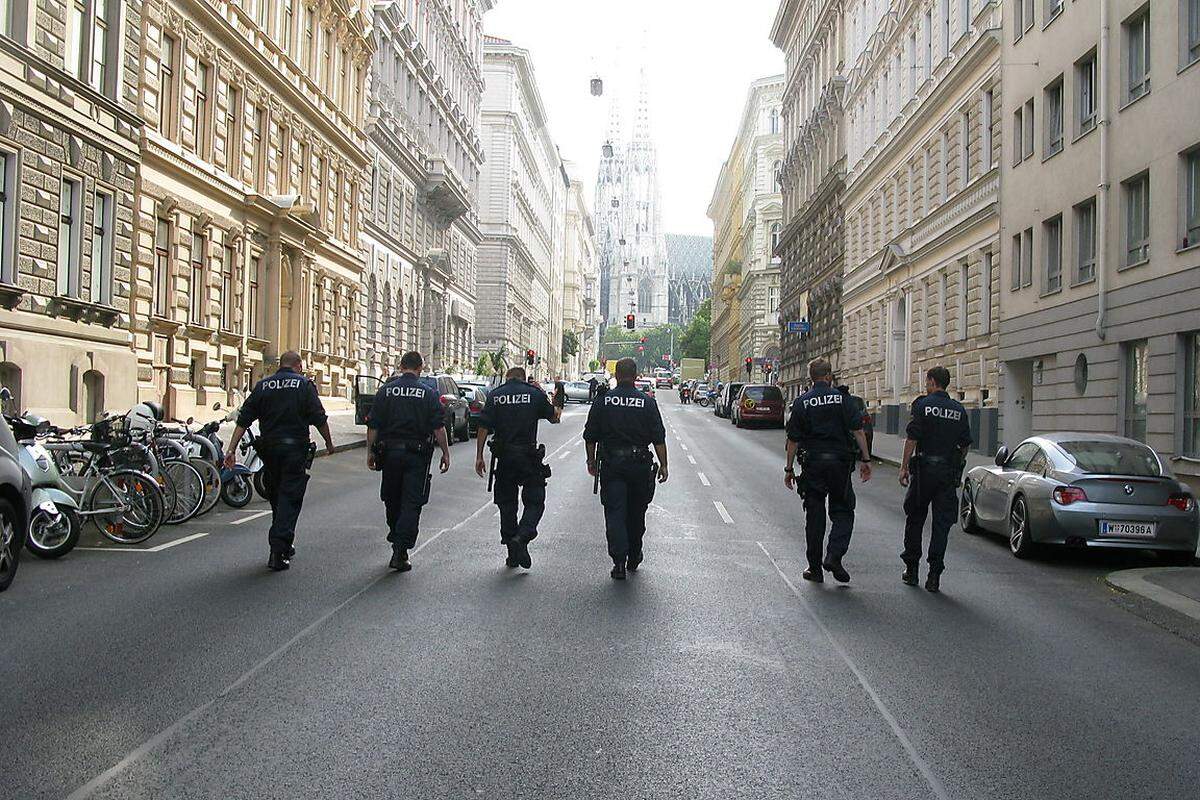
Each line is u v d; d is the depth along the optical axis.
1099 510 11.45
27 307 20.12
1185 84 17.95
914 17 36.31
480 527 13.34
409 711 5.77
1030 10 25.38
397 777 4.81
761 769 5.04
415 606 8.45
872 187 43.22
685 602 8.88
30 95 19.94
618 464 9.84
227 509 14.70
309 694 6.04
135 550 11.18
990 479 13.53
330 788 4.66
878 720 5.85
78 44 22.09
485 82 83.69
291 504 10.16
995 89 27.89
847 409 9.91
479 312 83.81
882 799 4.71
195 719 5.57
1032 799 4.76
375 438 10.09
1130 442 12.59
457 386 33.00
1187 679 6.95
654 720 5.73
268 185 33.47
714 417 58.81
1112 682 6.80
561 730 5.52
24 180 19.92
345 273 42.22
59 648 7.00
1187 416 18.12
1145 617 9.00
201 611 8.18
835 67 52.88
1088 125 22.34
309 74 37.50
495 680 6.40
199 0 27.34
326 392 39.84
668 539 12.74
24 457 10.52
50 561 10.43
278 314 34.00
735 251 111.94
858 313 46.16
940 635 7.98
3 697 5.92
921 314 35.41
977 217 28.92
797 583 9.97
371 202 46.47
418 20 54.97
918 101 35.66
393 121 49.50
